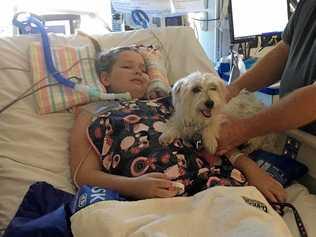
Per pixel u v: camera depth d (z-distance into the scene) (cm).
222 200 98
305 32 132
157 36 176
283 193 110
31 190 110
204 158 121
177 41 178
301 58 128
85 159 123
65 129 140
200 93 125
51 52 150
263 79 150
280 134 131
